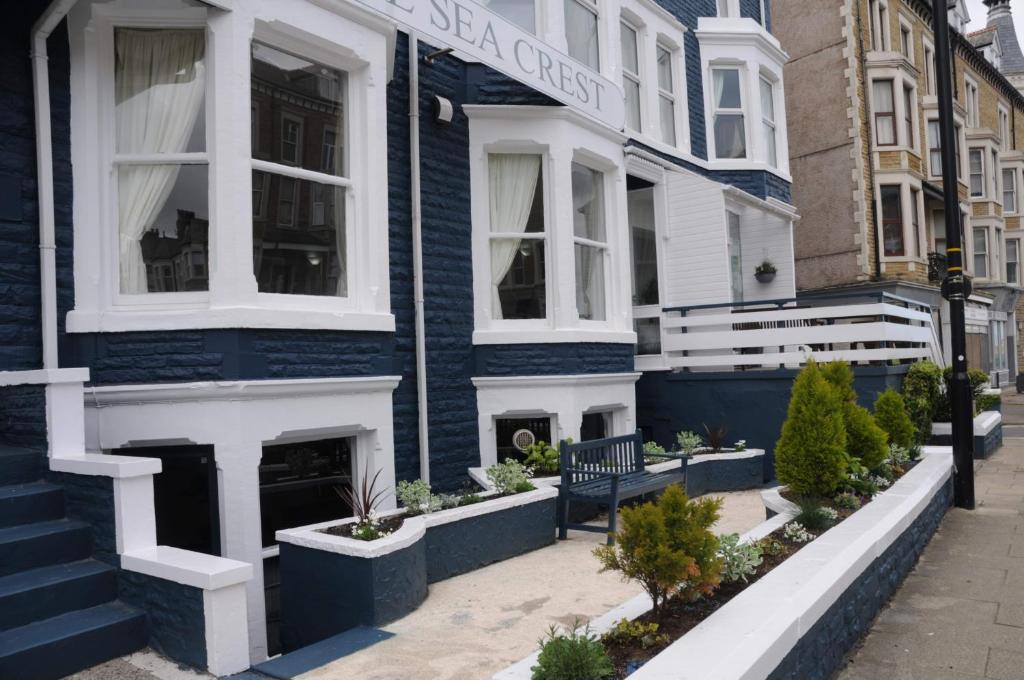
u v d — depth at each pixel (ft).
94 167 18.39
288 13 19.66
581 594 17.31
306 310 19.66
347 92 22.09
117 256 18.74
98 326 17.90
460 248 26.48
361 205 21.89
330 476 21.67
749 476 30.66
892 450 29.07
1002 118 104.12
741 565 14.82
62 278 18.01
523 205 27.99
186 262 18.99
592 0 31.07
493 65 22.86
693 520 12.98
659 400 35.53
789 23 68.95
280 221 20.45
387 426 22.02
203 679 12.67
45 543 14.30
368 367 21.30
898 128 66.59
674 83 41.29
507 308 27.66
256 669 13.16
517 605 16.62
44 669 12.48
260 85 20.22
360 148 21.93
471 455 26.17
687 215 38.17
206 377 17.99
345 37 21.07
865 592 16.40
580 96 26.96
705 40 43.32
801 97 68.28
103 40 18.71
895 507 20.89
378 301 21.74
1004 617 16.74
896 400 30.01
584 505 25.22
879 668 14.42
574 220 29.81
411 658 13.56
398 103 24.93
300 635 16.43
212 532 18.42
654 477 25.31
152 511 14.80
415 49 24.94
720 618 12.39
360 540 15.97
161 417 18.10
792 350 41.37
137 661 13.35
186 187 19.06
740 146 44.55
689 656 10.84
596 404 28.37
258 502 18.40
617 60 31.30
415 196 24.66
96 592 14.14
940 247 84.02
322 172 21.47
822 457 20.29
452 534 18.99
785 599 13.16
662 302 38.22
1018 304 105.70
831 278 66.44
